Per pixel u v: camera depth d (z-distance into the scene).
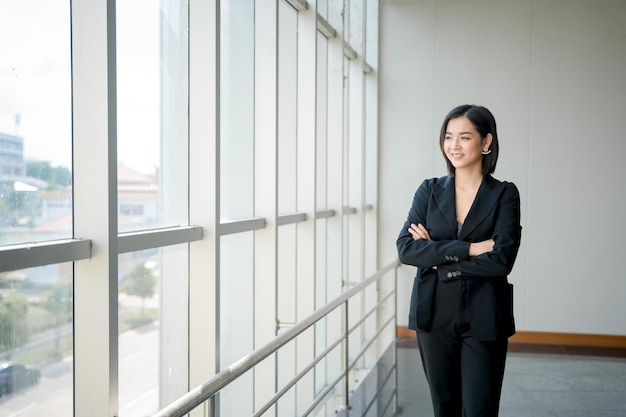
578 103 6.93
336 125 5.61
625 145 6.87
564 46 6.94
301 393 4.73
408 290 7.27
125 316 2.36
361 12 6.48
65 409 1.97
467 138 2.45
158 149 2.61
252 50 3.74
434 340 2.47
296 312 4.66
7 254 1.62
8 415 1.71
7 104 1.70
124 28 2.36
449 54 7.16
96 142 1.96
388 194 7.31
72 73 1.96
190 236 2.75
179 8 2.76
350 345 6.38
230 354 3.45
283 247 4.39
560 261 6.96
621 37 6.85
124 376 2.37
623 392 4.96
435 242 2.46
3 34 1.68
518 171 7.03
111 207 1.98
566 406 4.55
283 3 4.32
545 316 7.00
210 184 2.86
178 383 2.84
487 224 2.46
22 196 1.76
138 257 2.45
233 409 3.50
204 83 2.85
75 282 1.99
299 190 4.69
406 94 7.26
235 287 3.50
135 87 2.43
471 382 2.42
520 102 7.02
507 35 7.04
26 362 1.78
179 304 2.82
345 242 6.45
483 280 2.42
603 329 6.90
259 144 3.77
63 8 1.92
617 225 6.89
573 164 6.95
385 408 4.20
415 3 7.22
